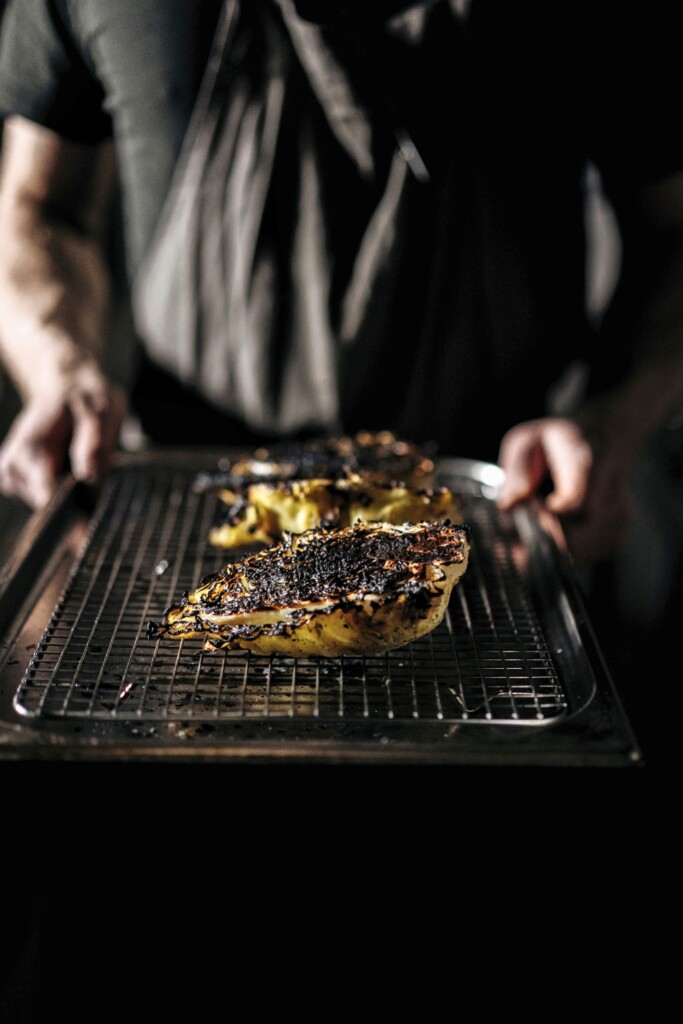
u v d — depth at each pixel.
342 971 1.05
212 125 1.90
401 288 1.97
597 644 1.15
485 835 0.99
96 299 2.11
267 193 1.92
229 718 1.01
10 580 1.26
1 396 2.63
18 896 1.01
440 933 1.03
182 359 2.11
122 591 1.30
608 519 1.74
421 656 1.14
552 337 2.13
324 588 1.09
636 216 2.12
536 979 1.05
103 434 1.73
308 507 1.37
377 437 1.84
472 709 1.04
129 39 1.84
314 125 1.87
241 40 1.82
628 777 0.97
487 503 1.67
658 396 2.02
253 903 1.02
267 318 2.01
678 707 2.28
